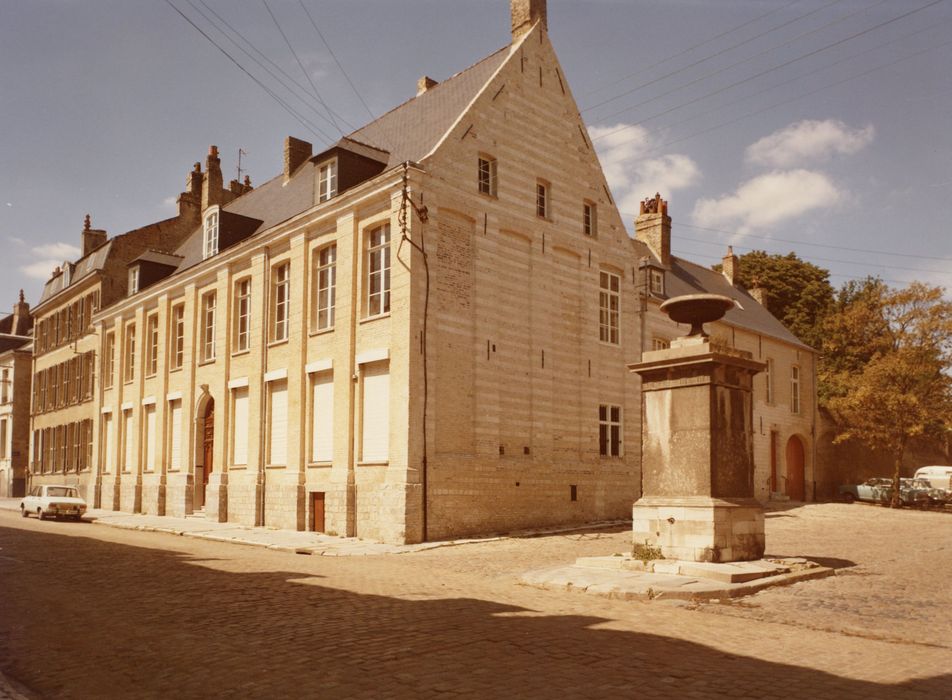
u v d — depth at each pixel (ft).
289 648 24.54
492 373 70.28
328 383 73.05
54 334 143.43
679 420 43.29
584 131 84.28
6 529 72.90
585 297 81.41
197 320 94.58
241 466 83.05
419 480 62.75
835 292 159.74
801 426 122.93
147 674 21.97
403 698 19.39
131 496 105.70
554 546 59.41
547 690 20.01
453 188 68.90
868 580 40.27
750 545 42.96
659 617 30.12
